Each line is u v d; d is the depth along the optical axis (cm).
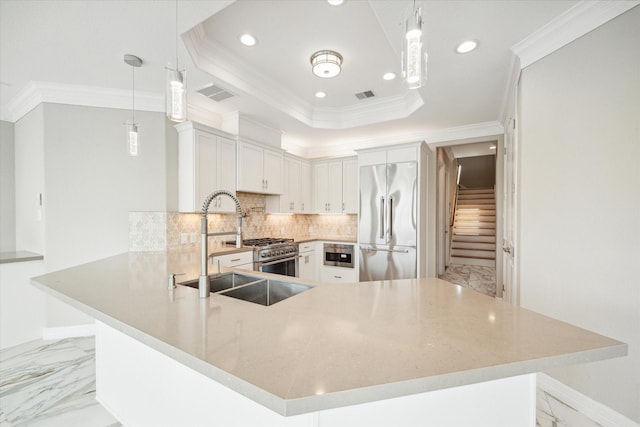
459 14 179
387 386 65
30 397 193
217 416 108
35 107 289
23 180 317
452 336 92
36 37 205
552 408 183
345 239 478
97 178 293
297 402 60
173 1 170
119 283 159
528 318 108
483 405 93
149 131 307
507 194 342
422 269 391
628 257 161
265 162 400
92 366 232
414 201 375
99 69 250
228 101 317
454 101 315
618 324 164
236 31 227
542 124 204
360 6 199
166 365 128
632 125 159
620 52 163
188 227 333
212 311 115
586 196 179
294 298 135
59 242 280
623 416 162
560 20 182
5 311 263
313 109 397
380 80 311
